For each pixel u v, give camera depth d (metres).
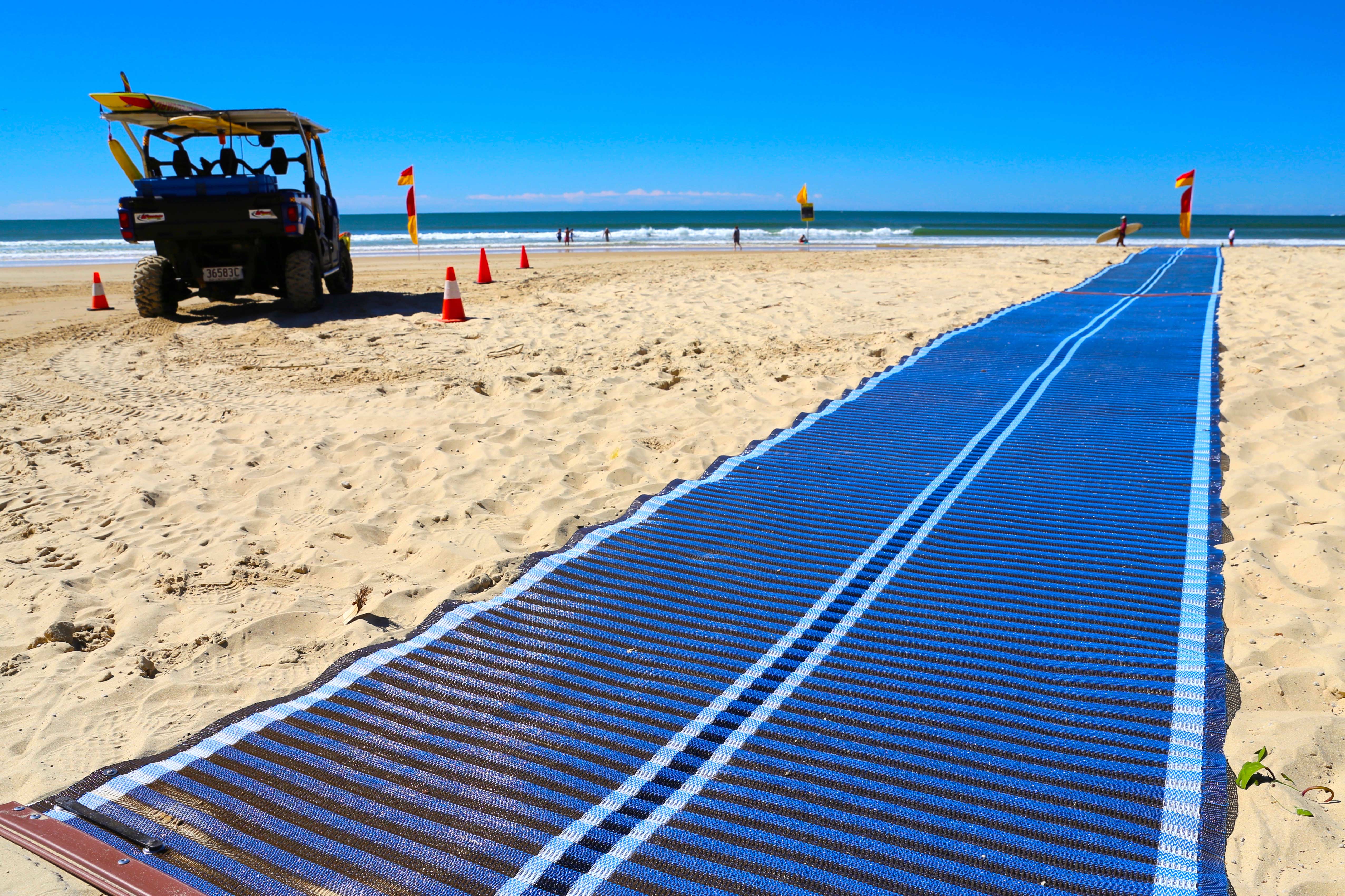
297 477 5.43
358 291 14.63
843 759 2.57
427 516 4.74
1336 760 2.57
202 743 2.73
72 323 11.78
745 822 2.32
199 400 7.45
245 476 5.49
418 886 2.12
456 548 4.31
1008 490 4.73
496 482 5.23
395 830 2.33
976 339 8.84
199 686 3.22
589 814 2.37
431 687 3.02
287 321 11.23
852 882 2.11
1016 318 10.23
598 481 5.25
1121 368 7.29
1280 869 2.17
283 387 7.84
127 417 6.99
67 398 7.63
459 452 5.91
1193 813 2.30
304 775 2.56
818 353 8.79
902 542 4.11
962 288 14.09
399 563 4.27
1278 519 4.23
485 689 3.00
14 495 5.26
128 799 2.47
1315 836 2.27
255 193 10.52
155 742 2.85
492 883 2.13
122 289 16.38
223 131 11.48
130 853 2.25
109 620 3.77
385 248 34.84
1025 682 2.94
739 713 2.82
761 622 3.41
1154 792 2.39
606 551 4.08
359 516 4.82
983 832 2.26
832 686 2.96
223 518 4.86
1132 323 9.65
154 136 11.55
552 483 5.25
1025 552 3.96
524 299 13.39
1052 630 3.27
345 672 3.14
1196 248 25.22
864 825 2.29
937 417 6.14
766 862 2.18
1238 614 3.41
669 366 8.35
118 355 9.52
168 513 4.96
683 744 2.67
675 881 2.12
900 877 2.12
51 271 21.80
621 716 2.82
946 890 2.07
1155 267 17.02
